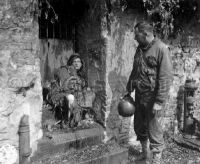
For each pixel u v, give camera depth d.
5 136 3.53
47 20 4.68
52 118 4.37
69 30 4.95
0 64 3.41
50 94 4.44
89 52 4.70
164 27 4.96
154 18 4.88
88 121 4.59
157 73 3.69
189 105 5.25
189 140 5.07
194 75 5.67
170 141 5.17
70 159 3.87
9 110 3.52
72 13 4.85
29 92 3.70
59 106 4.30
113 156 4.12
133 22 4.64
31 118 3.75
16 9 3.46
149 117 3.85
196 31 5.59
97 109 4.62
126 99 3.99
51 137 3.95
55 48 4.85
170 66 3.60
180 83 5.51
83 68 4.83
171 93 5.41
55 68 4.89
